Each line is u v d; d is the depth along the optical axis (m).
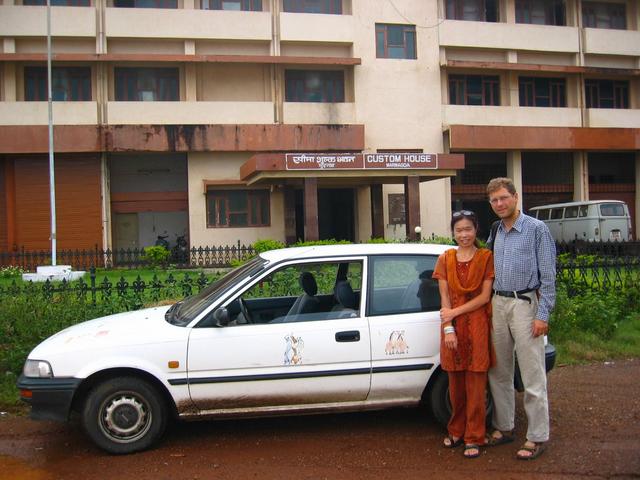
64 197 21.98
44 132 21.17
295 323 4.55
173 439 4.68
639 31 26.95
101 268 20.62
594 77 26.97
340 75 24.27
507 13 25.83
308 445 4.52
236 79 23.53
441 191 24.58
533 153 27.30
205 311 4.53
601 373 6.38
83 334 4.60
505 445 4.45
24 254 19.61
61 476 4.03
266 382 4.44
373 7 24.03
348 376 4.52
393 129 24.02
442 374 4.66
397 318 4.63
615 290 8.66
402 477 3.93
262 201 23.28
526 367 4.18
